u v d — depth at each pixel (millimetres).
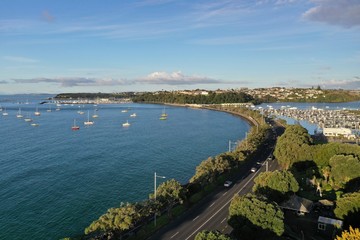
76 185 146750
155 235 95375
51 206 123062
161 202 102312
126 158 198500
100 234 87125
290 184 112250
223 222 103188
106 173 165625
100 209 120875
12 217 113500
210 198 124250
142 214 93812
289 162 162250
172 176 161375
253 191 120750
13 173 164750
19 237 100188
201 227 100188
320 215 107125
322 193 127875
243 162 173125
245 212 88062
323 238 93562
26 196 132875
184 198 111625
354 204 96500
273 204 92375
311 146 164125
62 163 185250
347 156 137750
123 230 91812
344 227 95125
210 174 131375
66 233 102750
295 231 97562
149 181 153000
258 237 85500
